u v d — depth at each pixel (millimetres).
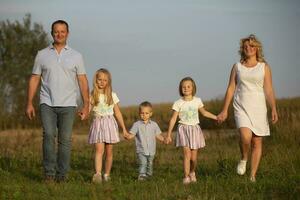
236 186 10773
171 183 11500
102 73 12266
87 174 13305
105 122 12219
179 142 12172
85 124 34406
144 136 12930
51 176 11672
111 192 10453
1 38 42000
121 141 23562
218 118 12117
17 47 41938
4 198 9883
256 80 11586
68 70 11531
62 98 11500
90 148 19812
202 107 12297
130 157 16938
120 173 13609
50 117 11531
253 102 11594
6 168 13734
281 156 14773
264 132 11602
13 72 40844
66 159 11656
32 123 35500
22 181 11898
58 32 11539
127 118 39219
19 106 38188
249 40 11641
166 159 16438
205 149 18969
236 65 11789
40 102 11602
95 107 12281
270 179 11562
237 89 11797
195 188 10734
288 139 18766
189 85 12250
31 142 22266
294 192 9930
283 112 24375
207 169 13711
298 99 33531
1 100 38406
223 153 16688
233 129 27250
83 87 11727
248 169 12773
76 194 10398
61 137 11625
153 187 10969
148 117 13023
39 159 15664
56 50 11609
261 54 11711
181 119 12219
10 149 18844
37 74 11633
